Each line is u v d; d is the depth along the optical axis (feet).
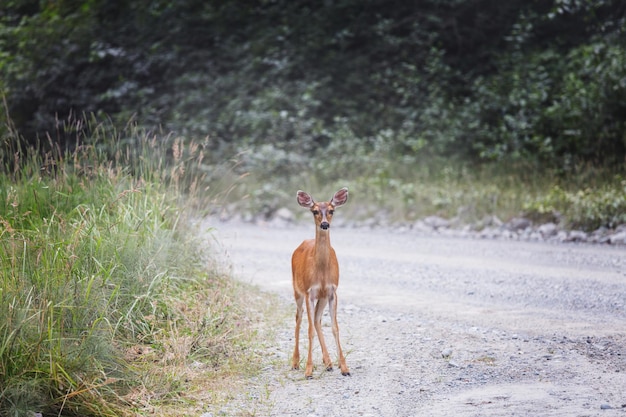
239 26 99.96
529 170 70.59
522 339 30.68
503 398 24.06
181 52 97.60
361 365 28.43
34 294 25.68
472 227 60.59
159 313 30.55
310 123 82.69
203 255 38.70
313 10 99.40
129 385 25.02
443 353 29.09
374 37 95.61
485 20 93.40
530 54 86.28
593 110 71.67
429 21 94.27
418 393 25.04
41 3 100.12
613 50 73.87
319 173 76.69
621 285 39.50
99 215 33.30
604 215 56.08
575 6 82.38
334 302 27.68
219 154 81.05
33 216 32.96
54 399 22.80
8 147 41.19
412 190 68.13
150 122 87.40
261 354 29.84
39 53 94.48
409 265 47.44
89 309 26.25
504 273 43.73
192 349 28.99
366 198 69.21
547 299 37.42
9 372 22.82
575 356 28.19
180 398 24.97
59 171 36.86
